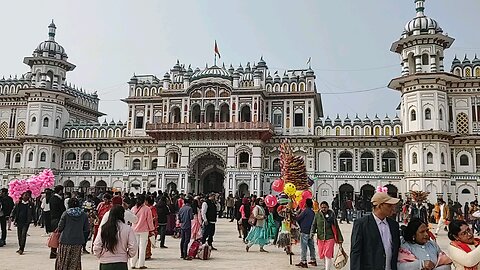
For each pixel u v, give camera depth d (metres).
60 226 8.43
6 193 15.69
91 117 50.56
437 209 24.78
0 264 11.78
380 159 38.03
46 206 18.09
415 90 35.19
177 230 19.80
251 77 39.69
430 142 34.34
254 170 37.88
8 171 43.97
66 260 8.29
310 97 39.59
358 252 5.82
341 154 39.00
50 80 44.31
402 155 37.47
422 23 36.06
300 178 18.05
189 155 39.34
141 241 11.62
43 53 43.78
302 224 12.35
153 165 41.78
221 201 36.50
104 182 42.62
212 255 14.27
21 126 44.38
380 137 37.56
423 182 34.03
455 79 35.12
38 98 42.69
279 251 15.61
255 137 38.25
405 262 5.83
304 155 39.12
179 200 20.45
